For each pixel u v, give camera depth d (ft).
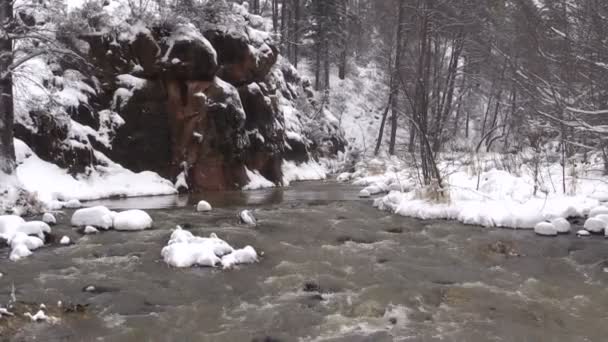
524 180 46.11
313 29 128.47
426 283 22.54
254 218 36.47
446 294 21.16
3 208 36.14
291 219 37.63
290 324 17.70
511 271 24.67
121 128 53.83
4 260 25.64
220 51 61.31
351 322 17.95
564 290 21.84
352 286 22.04
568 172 50.80
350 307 19.47
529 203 38.91
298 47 141.59
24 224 29.78
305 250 28.35
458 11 63.77
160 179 54.75
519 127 59.88
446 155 67.26
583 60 32.04
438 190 40.34
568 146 49.21
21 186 38.58
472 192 42.91
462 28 66.49
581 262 26.20
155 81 55.42
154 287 21.63
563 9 33.73
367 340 16.29
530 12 36.01
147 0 56.49
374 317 18.48
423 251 28.45
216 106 57.00
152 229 33.12
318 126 99.76
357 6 156.97
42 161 46.91
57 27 51.44
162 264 25.12
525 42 37.68
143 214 34.04
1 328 16.71
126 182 52.03
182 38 54.13
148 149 54.95
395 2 82.02
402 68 52.80
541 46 35.58
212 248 26.14
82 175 49.44
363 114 136.46
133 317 18.25
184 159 55.83
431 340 16.31
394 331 17.12
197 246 26.02
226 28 61.72
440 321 18.12
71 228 33.01
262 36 75.00
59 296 20.31
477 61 75.51
